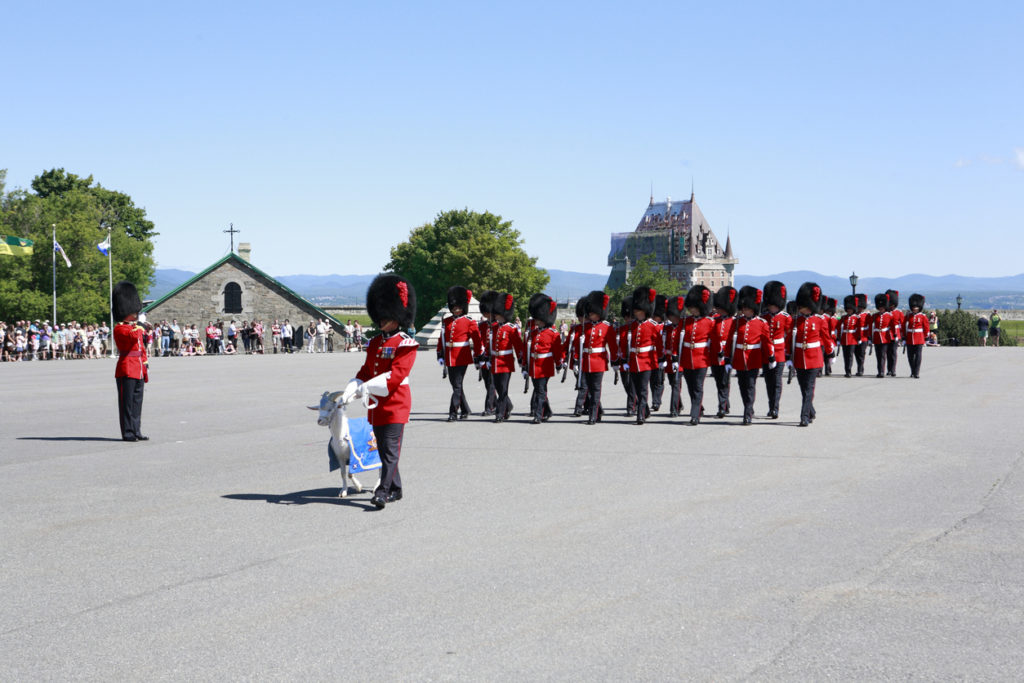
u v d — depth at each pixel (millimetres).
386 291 10148
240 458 13398
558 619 6445
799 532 8812
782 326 17625
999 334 69438
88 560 7965
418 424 17391
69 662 5727
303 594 7020
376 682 5414
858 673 5512
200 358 46906
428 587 7172
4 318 79562
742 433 15922
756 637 6098
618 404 21234
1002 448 13945
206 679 5465
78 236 79875
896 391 23750
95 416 19062
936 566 7680
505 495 10586
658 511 9734
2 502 10352
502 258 95312
